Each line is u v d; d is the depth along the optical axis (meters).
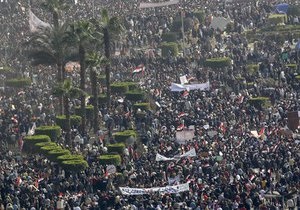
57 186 177.12
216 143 189.62
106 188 175.75
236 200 164.12
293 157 180.62
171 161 183.25
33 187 174.38
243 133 196.38
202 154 183.88
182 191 166.38
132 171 179.88
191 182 170.50
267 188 170.25
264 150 183.88
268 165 178.50
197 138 194.12
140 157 189.50
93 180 177.00
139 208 163.62
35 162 191.50
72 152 196.38
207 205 161.88
